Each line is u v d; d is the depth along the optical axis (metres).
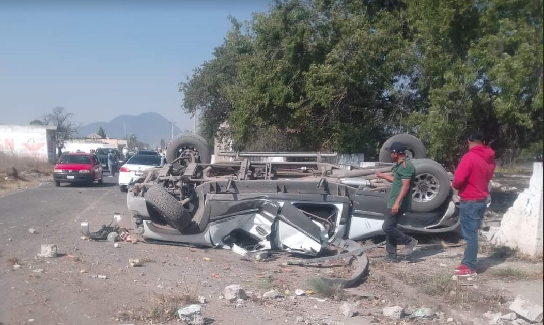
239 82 25.16
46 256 9.41
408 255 9.41
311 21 18.70
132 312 6.78
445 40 14.56
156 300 7.21
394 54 16.42
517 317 6.46
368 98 18.72
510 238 9.69
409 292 7.63
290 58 18.81
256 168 11.39
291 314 6.86
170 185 10.88
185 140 12.88
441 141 13.83
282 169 11.95
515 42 11.81
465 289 7.58
